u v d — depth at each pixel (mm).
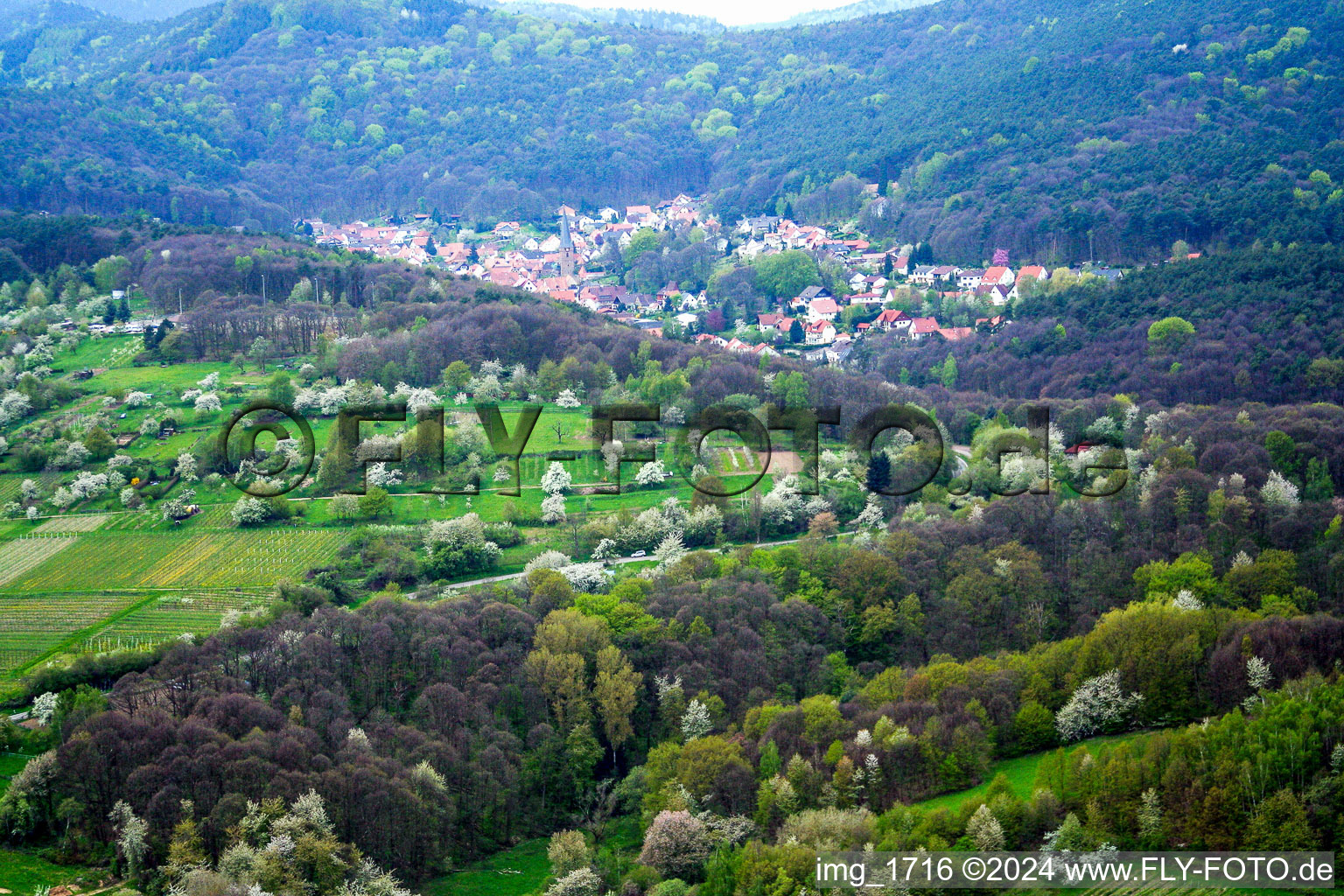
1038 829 168875
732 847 175625
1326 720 173875
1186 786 170250
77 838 181750
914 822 169875
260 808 176750
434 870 185125
